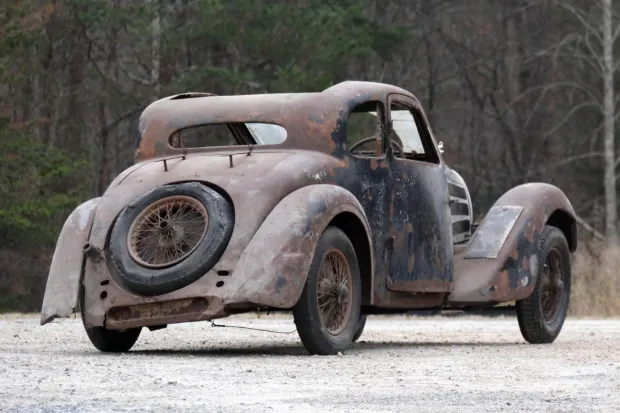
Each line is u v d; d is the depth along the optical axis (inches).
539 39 3860.7
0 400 455.8
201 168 740.7
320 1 3036.4
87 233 732.0
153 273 698.2
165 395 475.5
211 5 2795.3
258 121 772.6
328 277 725.3
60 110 3139.8
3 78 2630.4
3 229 2518.5
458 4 3946.9
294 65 2691.9
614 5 3747.5
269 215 701.3
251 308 701.3
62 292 716.0
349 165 765.3
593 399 481.1
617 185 3612.2
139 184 745.6
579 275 1930.4
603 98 3580.2
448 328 1267.2
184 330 1065.5
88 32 3331.7
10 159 2522.1
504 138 3887.8
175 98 816.3
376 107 807.7
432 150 863.7
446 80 3909.9
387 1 3831.2
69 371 575.5
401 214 800.3
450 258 853.2
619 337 1015.6
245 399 464.4
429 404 458.0
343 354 729.0
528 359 706.8
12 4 2588.6
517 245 882.8
